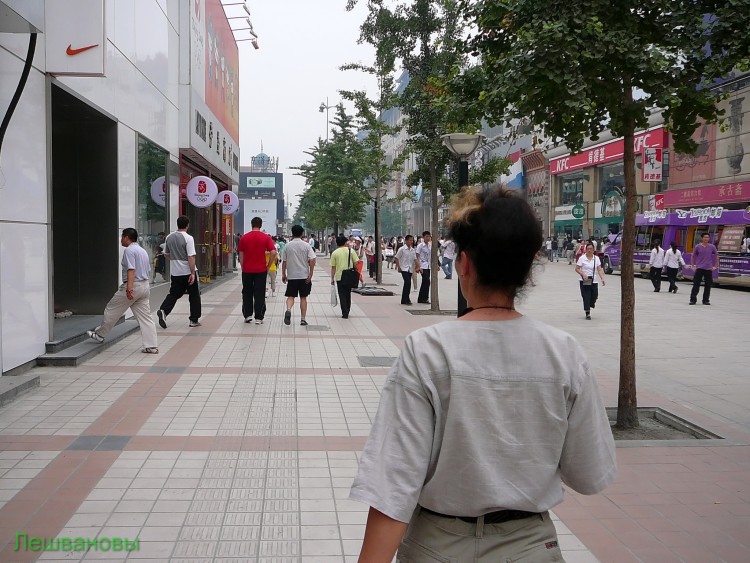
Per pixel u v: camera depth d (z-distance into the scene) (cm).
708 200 3170
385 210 9119
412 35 1574
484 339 181
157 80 1552
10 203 804
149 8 1469
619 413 695
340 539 418
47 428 631
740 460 586
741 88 3244
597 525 448
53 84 923
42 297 903
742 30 608
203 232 2408
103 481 504
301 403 741
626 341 691
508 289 192
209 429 639
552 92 605
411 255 1805
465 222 193
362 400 760
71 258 1205
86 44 880
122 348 1034
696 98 656
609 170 4978
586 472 186
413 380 177
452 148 1075
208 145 2188
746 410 768
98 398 741
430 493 178
